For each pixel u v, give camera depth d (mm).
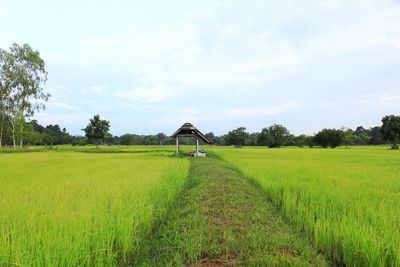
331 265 4473
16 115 45438
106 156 32906
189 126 35031
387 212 6004
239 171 16531
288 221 6465
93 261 4113
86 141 95250
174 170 15172
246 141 110438
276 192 8648
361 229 4699
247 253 4504
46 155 35031
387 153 40250
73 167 17531
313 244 5102
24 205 6414
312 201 7031
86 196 7719
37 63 45094
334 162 21938
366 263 4117
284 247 4824
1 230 4742
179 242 4961
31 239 4230
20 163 21172
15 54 44375
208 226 5789
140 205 6566
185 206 7848
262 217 6637
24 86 44062
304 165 18750
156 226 6266
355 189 9148
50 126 128875
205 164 22031
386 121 76062
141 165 19156
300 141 105750
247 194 9398
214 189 10180
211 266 4164
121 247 4758
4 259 3795
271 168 16312
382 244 4164
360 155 34312
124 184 9906
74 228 4672
